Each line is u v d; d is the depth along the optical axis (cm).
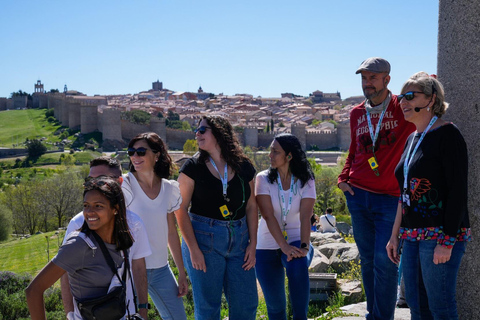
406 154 338
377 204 405
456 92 380
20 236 4944
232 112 17625
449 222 311
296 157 416
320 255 716
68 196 4997
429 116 331
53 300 1105
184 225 381
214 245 380
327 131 11744
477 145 363
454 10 378
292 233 426
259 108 19688
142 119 13262
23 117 15725
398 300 469
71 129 13000
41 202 4931
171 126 13750
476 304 364
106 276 273
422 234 324
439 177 319
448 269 321
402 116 397
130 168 381
